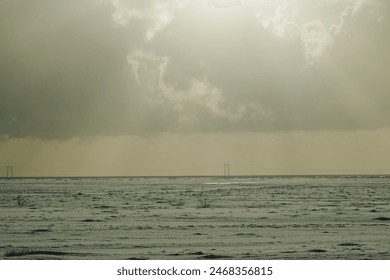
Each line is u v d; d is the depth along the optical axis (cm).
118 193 10375
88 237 3672
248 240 3531
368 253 3059
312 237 3653
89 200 7925
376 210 5734
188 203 7044
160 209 6006
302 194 9425
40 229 4116
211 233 3859
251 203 6975
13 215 5266
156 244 3372
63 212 5628
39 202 7438
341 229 4069
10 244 3384
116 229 4106
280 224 4406
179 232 3916
